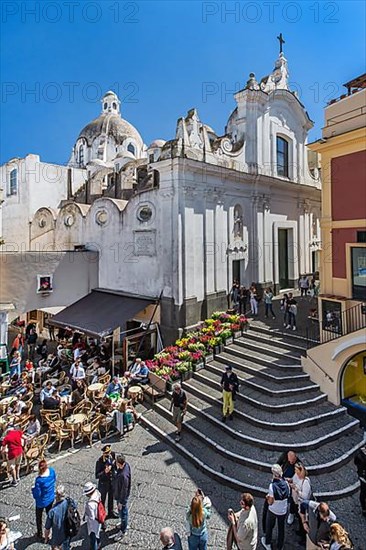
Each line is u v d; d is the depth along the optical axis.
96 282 21.31
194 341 15.87
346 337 11.88
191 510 6.74
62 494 7.14
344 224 13.55
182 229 16.59
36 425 11.01
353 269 13.30
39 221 25.53
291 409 11.64
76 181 29.25
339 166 13.76
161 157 17.09
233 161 19.22
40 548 7.50
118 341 18.70
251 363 14.38
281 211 22.92
